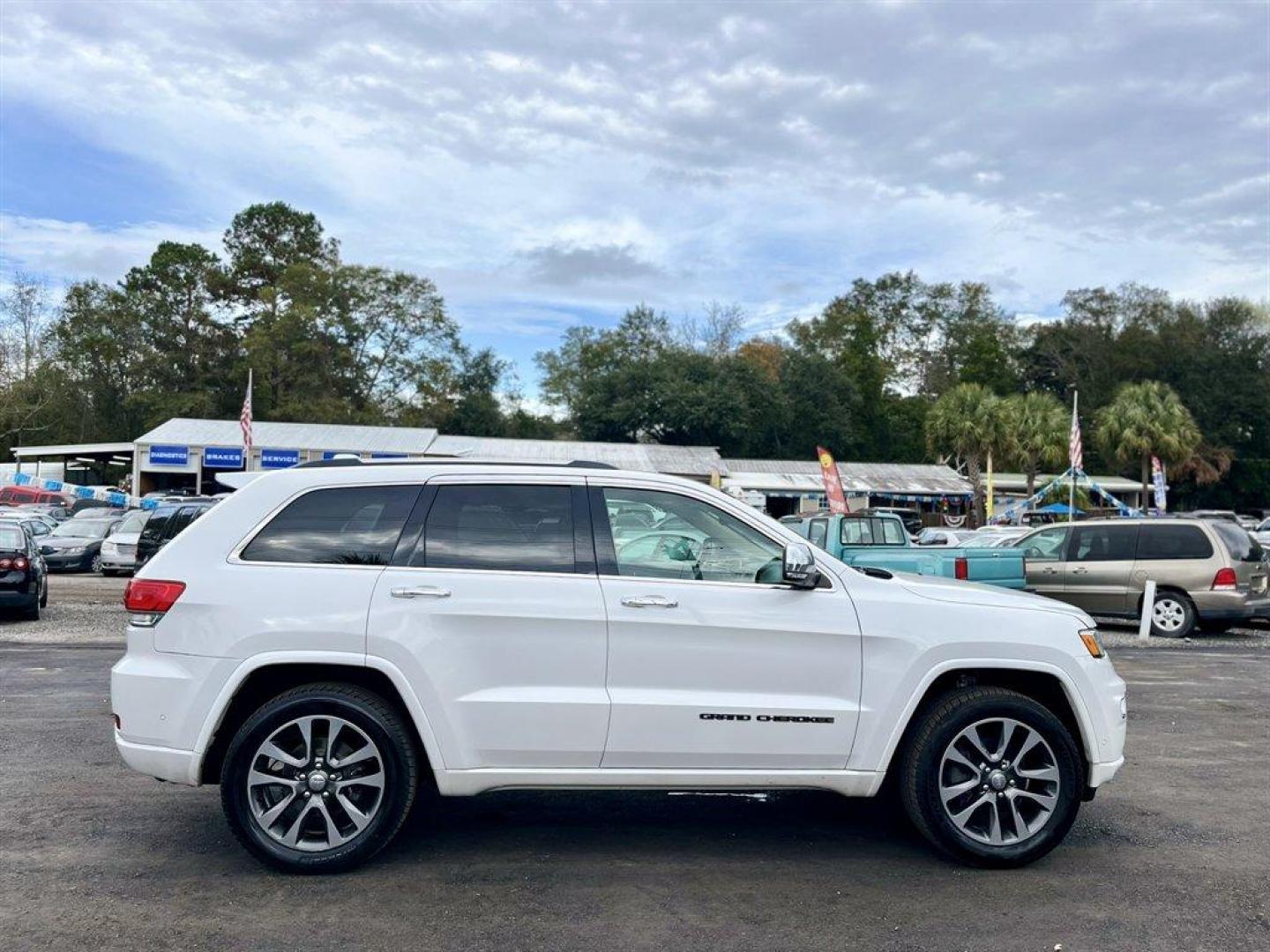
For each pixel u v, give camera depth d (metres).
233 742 4.40
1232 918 4.14
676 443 60.91
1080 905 4.26
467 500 4.75
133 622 4.53
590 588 4.58
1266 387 62.03
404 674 4.43
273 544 4.61
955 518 50.38
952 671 4.85
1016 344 76.38
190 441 43.59
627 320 69.44
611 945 3.81
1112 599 14.42
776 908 4.19
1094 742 4.80
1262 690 9.69
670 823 5.37
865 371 69.62
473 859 4.73
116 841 4.91
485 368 71.19
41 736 7.09
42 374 56.69
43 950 3.69
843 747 4.63
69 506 37.00
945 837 4.65
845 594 4.73
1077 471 34.88
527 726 4.46
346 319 58.97
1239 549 14.10
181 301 64.56
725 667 4.59
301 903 4.17
